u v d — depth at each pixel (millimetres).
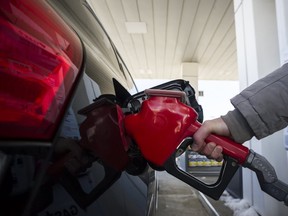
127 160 451
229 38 4168
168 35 4203
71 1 583
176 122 415
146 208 548
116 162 415
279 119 481
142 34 4207
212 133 456
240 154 439
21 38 261
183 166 3951
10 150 233
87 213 329
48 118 284
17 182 237
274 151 1788
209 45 4551
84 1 761
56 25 355
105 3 3275
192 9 3301
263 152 1783
